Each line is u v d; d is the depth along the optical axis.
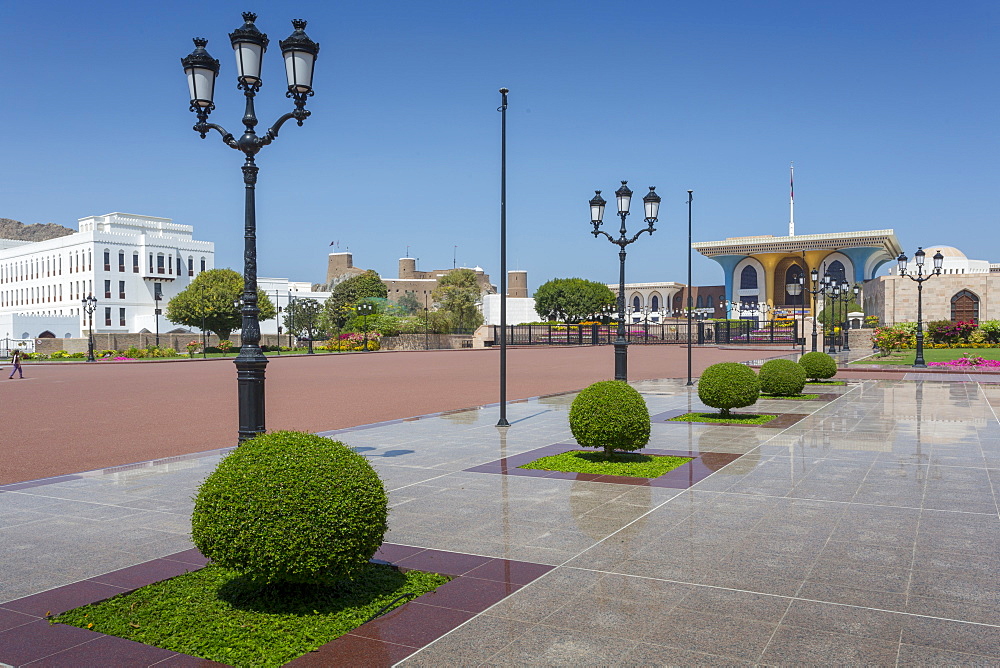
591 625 4.49
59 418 16.48
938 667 3.91
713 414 15.48
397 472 9.50
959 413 15.48
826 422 14.12
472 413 16.38
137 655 4.14
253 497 4.54
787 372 18.81
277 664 4.01
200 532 4.68
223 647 4.23
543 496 8.04
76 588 5.25
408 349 66.56
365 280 107.56
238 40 7.29
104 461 10.92
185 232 100.12
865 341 56.22
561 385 25.17
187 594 5.09
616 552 5.96
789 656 4.05
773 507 7.45
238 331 76.62
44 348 65.38
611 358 45.41
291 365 41.38
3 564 5.84
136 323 83.81
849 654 4.07
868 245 97.62
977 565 5.59
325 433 13.27
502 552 5.99
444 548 6.11
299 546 4.48
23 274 93.69
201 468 10.04
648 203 16.67
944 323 48.47
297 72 7.63
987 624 4.48
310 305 87.38
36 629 4.53
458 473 9.42
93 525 7.04
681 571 5.47
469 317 84.44
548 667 3.95
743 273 109.19
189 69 7.62
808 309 98.00
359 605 4.84
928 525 6.72
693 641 4.25
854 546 6.09
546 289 97.94
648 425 10.06
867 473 9.16
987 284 56.78
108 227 90.69
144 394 23.02
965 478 8.82
